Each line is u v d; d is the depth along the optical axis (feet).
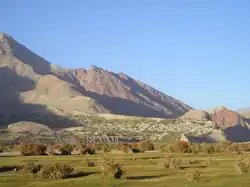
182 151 320.91
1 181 122.21
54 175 130.52
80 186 106.22
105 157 182.09
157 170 154.20
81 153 307.58
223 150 335.88
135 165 179.93
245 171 137.90
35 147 299.79
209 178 120.57
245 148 363.76
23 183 117.29
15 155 293.43
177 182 110.93
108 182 113.39
